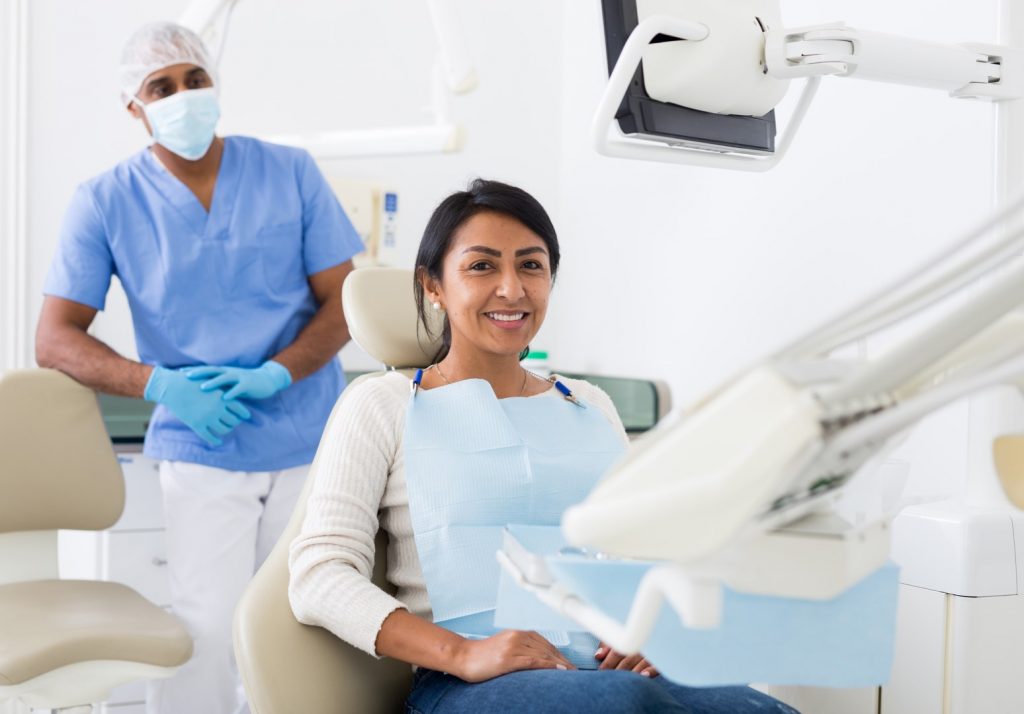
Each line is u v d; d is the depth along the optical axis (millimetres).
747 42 1139
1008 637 1199
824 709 1344
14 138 2371
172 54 1948
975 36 1800
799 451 511
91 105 2465
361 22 2797
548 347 3041
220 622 2006
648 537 540
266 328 2068
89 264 2010
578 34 2951
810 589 644
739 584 646
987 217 523
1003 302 559
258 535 2105
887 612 695
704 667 663
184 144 1948
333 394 2150
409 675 1287
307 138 2334
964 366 622
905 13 1940
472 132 2924
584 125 2920
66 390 1847
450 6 1990
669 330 2582
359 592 1146
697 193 2480
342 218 2182
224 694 2035
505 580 841
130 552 2145
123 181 2018
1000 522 1191
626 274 2742
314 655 1177
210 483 1989
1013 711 1203
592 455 1308
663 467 543
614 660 1191
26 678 1433
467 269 1285
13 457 1763
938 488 1831
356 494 1235
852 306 562
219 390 1960
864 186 2014
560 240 3014
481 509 1229
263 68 2672
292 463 2055
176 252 2004
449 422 1274
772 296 2252
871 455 638
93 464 1851
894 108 1941
